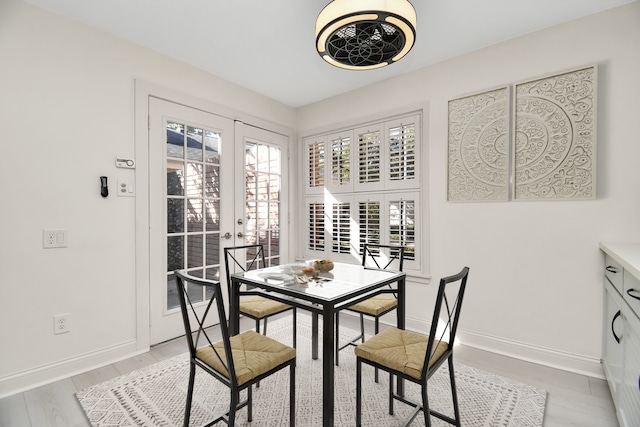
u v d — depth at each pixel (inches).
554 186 87.0
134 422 64.9
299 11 80.9
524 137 91.7
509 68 94.3
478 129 99.7
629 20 77.7
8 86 74.2
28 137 76.9
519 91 92.5
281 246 147.2
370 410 69.0
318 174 147.3
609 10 79.9
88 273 86.8
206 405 70.7
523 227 92.6
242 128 129.5
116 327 92.4
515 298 94.0
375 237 126.3
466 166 102.4
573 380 80.4
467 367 87.7
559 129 86.1
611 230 80.0
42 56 79.0
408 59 106.6
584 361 83.5
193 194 112.7
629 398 56.7
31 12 77.5
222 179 121.6
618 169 79.0
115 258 92.1
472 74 101.3
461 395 74.2
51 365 80.3
